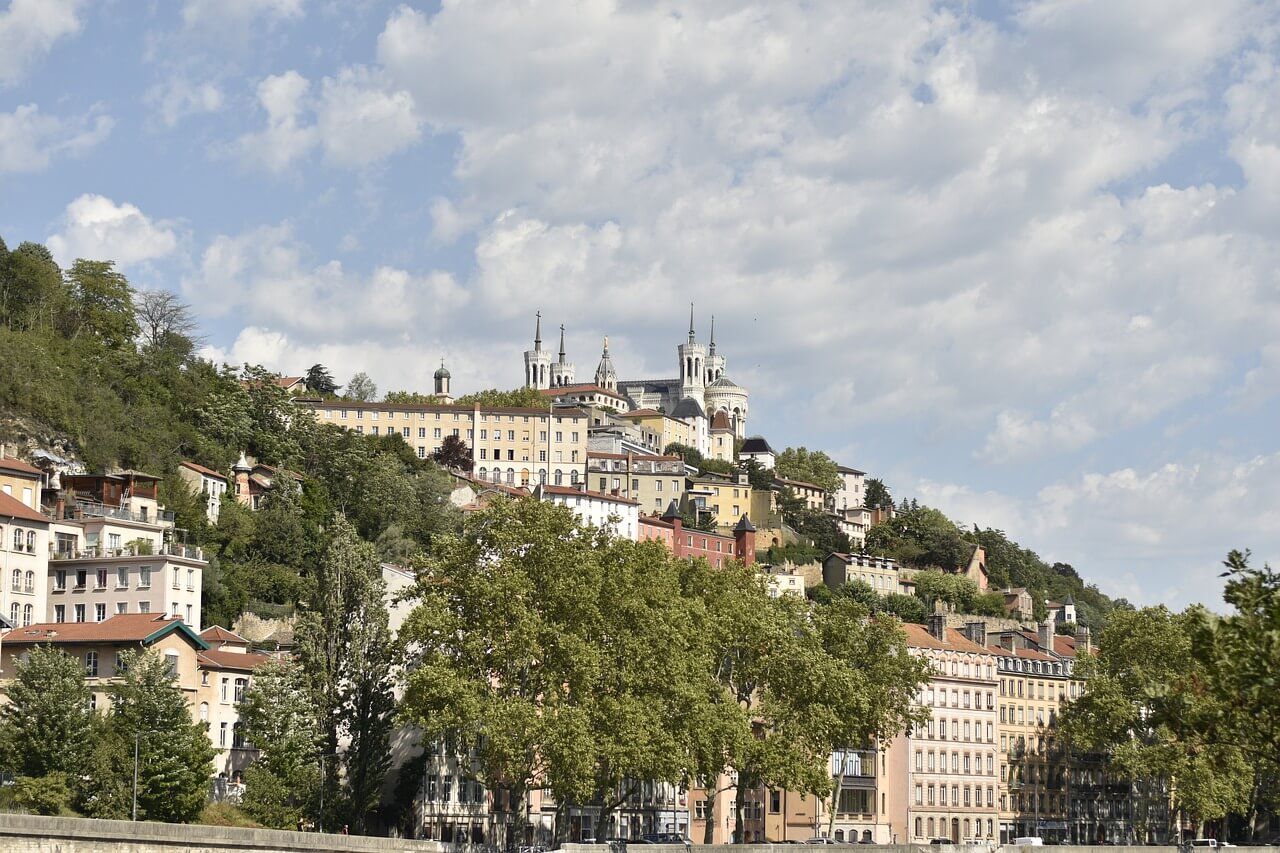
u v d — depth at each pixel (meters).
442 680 136.00
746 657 171.12
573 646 142.50
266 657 167.38
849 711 171.62
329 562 151.12
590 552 154.25
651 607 153.00
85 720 124.75
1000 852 174.25
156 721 127.56
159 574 173.38
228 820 132.00
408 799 162.38
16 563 169.62
